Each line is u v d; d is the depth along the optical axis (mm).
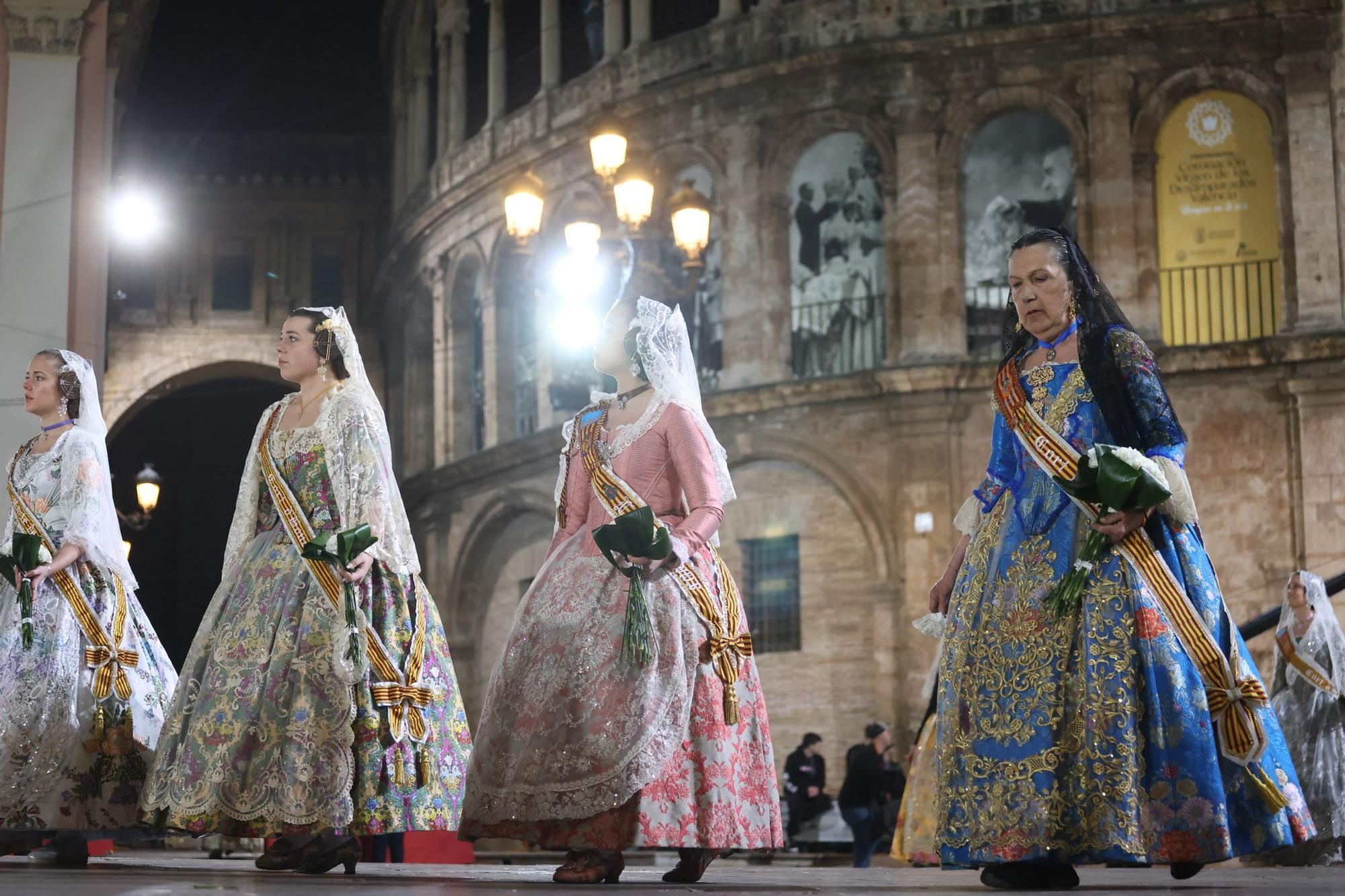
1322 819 10867
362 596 5879
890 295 24578
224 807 5676
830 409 24531
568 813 4914
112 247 34750
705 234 16609
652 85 26516
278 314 35031
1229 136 23953
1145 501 4457
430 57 31875
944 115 24766
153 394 35125
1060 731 4461
